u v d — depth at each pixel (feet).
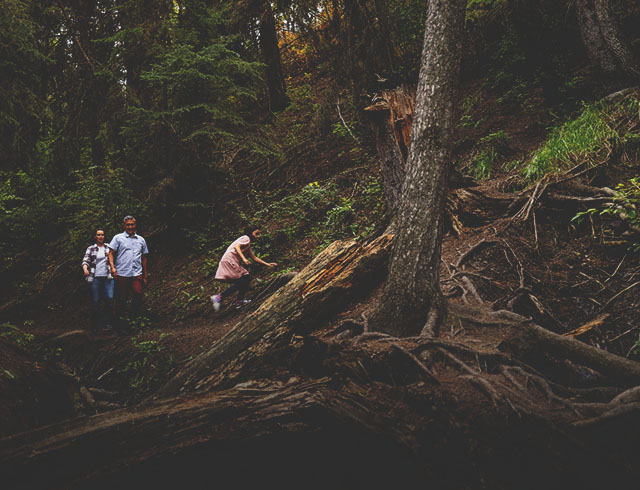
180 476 8.59
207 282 27.68
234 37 29.68
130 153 31.04
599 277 15.64
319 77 48.11
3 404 12.17
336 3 26.05
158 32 30.12
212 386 13.10
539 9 27.94
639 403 8.43
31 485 7.55
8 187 35.94
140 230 32.91
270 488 9.12
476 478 7.73
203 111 29.35
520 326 12.01
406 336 12.44
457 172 22.06
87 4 32.86
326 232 27.45
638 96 22.08
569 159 20.94
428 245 12.89
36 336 23.75
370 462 8.86
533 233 18.20
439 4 13.73
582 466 7.75
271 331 14.57
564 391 9.74
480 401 9.22
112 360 20.11
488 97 33.99
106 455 8.20
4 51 23.34
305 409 9.58
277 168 36.42
